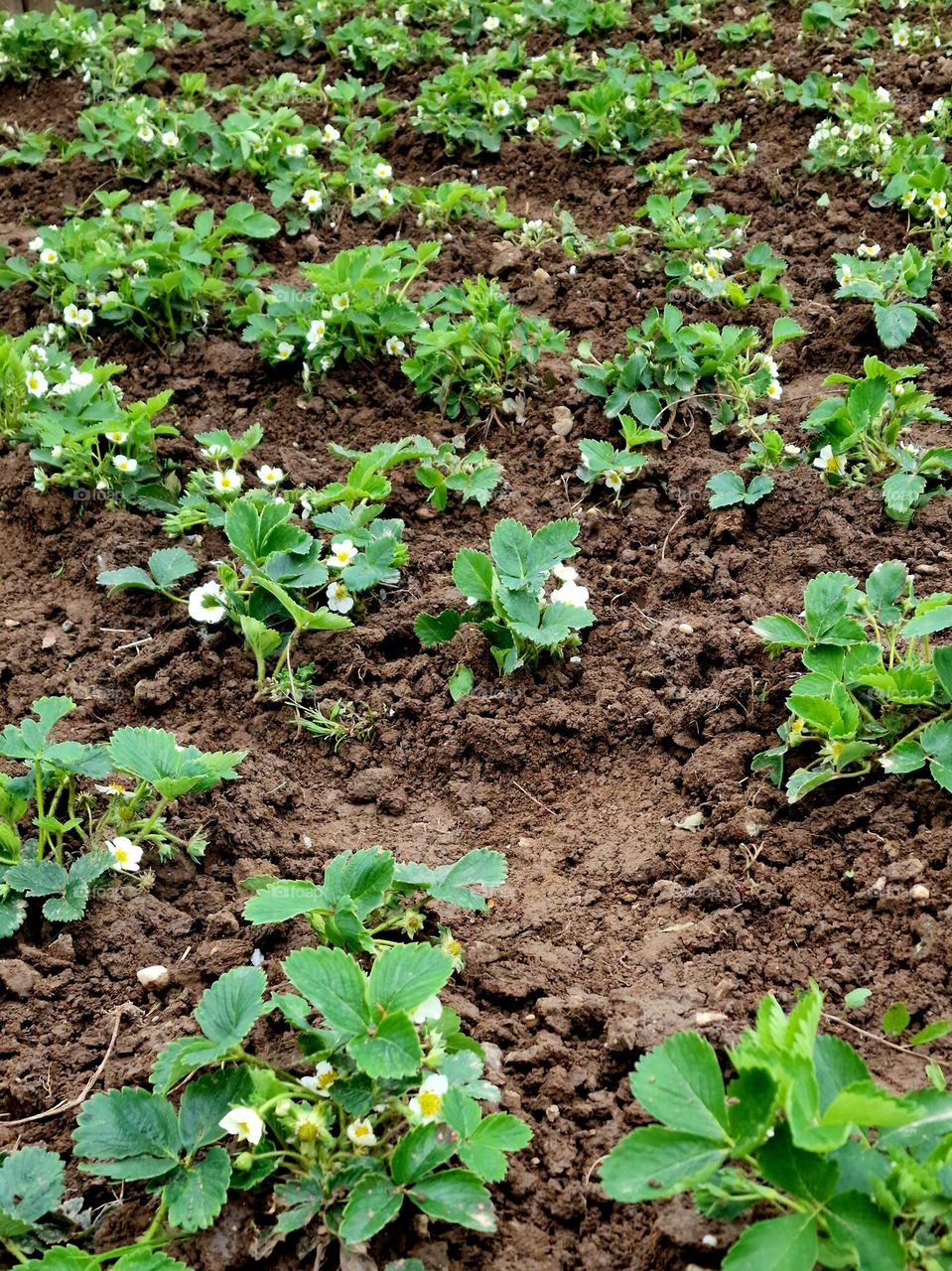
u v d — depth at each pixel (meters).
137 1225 1.44
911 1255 1.31
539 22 3.59
